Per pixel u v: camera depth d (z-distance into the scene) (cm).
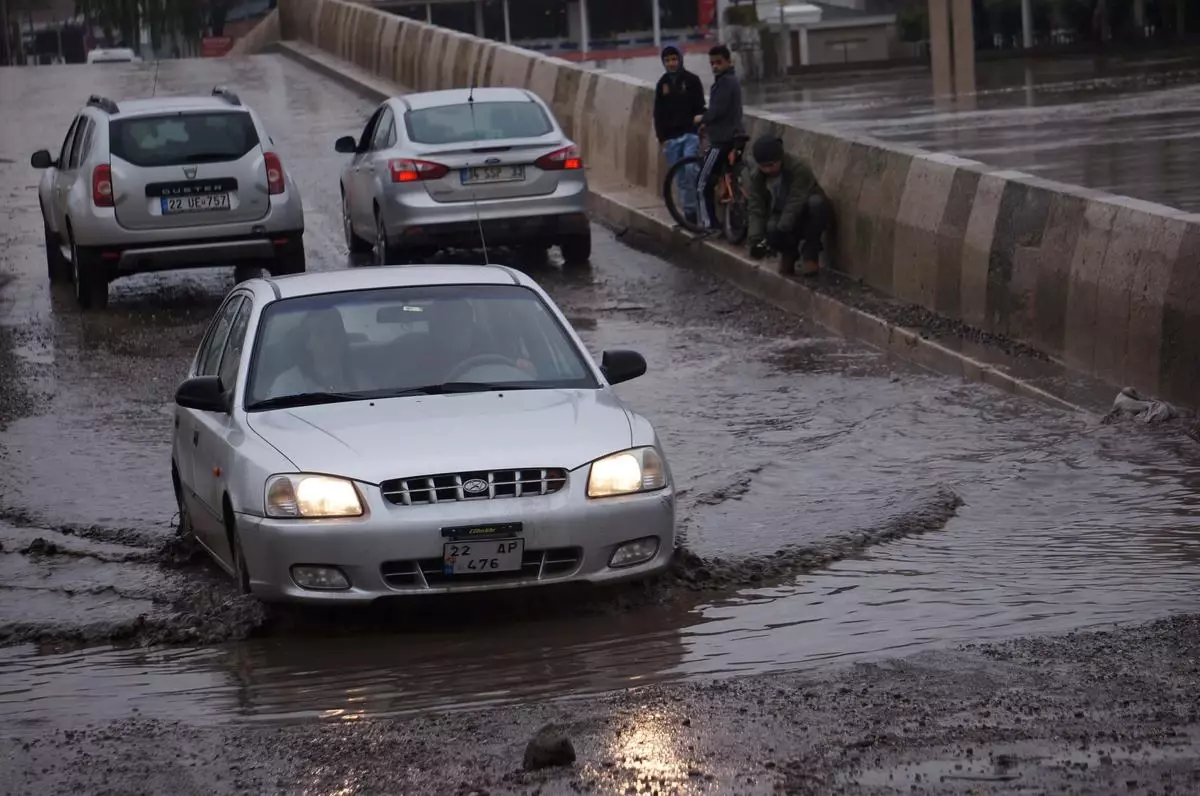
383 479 1255
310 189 4134
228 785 930
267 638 1280
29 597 1412
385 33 6456
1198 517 1499
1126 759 894
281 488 1270
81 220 2847
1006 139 4181
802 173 2758
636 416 1373
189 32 13888
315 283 1527
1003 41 7625
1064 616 1225
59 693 1164
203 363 1638
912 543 1469
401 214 3017
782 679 1088
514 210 3034
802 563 1412
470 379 1424
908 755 916
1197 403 1867
